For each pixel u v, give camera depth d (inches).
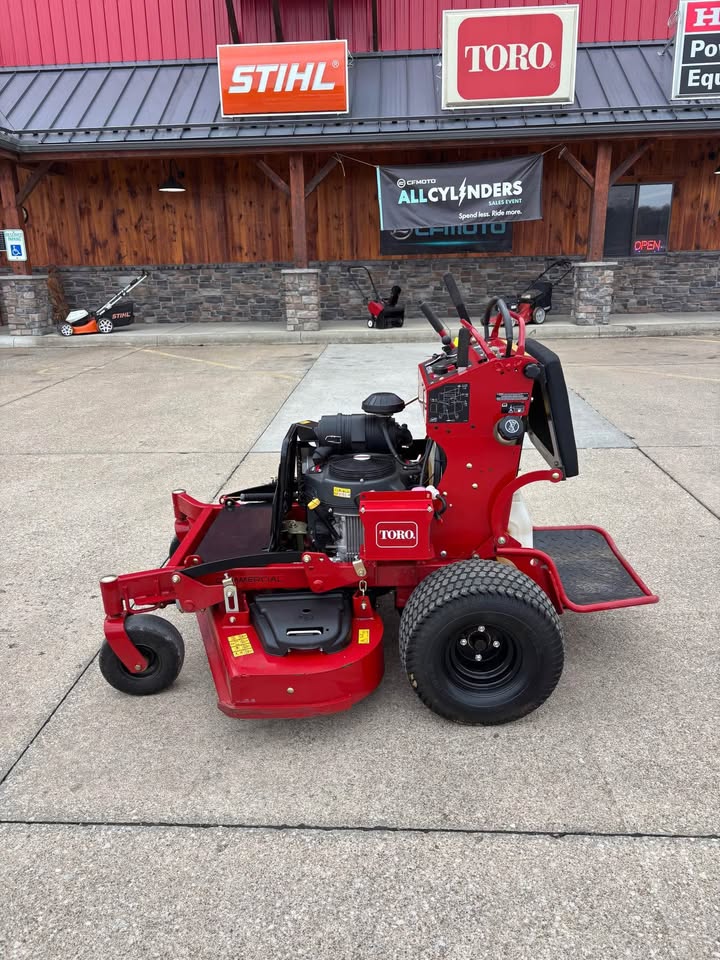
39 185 649.6
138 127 549.3
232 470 246.5
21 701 127.8
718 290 651.5
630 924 83.3
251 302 670.5
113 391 384.5
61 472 250.5
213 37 643.5
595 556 148.3
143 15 641.6
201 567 123.0
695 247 642.2
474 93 532.1
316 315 574.6
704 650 138.6
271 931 83.7
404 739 116.4
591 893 87.4
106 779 108.7
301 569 123.9
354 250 650.2
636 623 149.1
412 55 627.5
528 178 546.9
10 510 216.4
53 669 137.4
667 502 212.2
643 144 542.6
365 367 435.2
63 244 662.5
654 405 325.7
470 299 655.8
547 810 100.5
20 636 148.6
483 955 80.1
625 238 641.6
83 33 646.5
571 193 629.0
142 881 90.8
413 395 349.1
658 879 89.0
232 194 645.9
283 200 644.1
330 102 536.7
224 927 84.4
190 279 668.1
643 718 119.5
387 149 532.7
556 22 513.0
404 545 118.7
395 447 137.6
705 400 332.5
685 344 509.4
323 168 557.6
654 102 545.6
